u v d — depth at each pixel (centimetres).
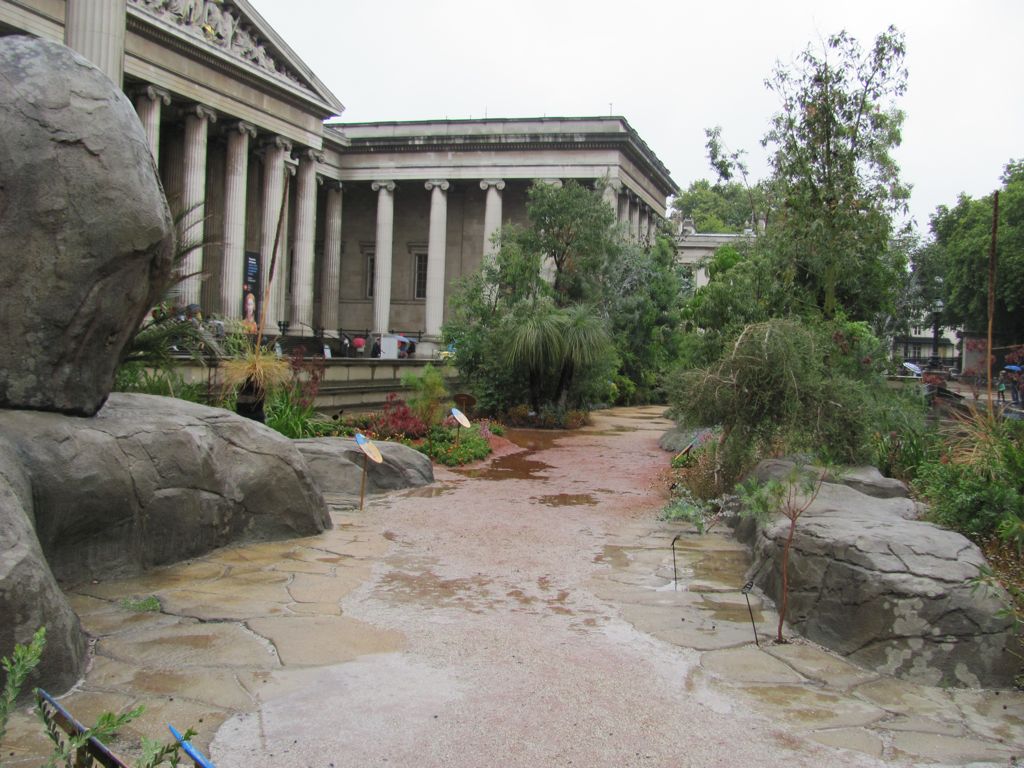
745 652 524
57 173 567
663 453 1664
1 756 351
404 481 1120
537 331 2131
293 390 1423
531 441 1855
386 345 3775
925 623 497
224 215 3700
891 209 1453
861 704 450
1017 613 514
